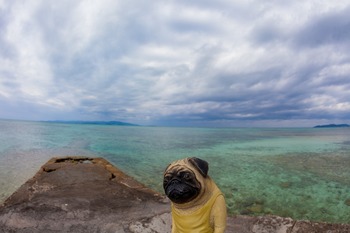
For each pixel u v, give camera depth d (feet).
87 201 20.04
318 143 113.50
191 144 108.58
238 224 15.99
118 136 151.94
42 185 24.49
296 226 15.52
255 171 52.95
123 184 25.95
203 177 8.16
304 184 42.86
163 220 17.16
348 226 15.34
